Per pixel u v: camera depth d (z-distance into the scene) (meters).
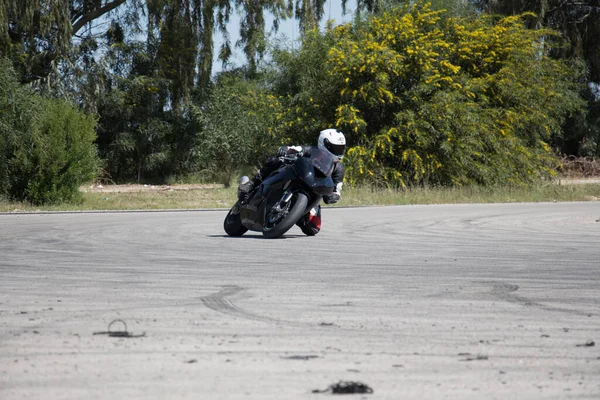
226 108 133.75
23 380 11.34
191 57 148.00
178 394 10.59
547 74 121.06
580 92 165.62
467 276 24.44
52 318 16.55
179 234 42.34
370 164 99.75
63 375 11.63
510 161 107.19
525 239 39.28
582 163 163.50
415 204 83.31
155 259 29.47
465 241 38.06
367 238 39.75
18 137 77.12
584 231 44.66
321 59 106.06
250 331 15.15
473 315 17.17
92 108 134.50
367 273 25.16
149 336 14.61
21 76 132.62
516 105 113.12
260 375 11.65
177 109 150.25
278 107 108.56
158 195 98.25
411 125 99.06
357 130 100.50
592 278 24.12
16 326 15.60
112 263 28.00
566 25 163.38
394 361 12.61
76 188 81.19
